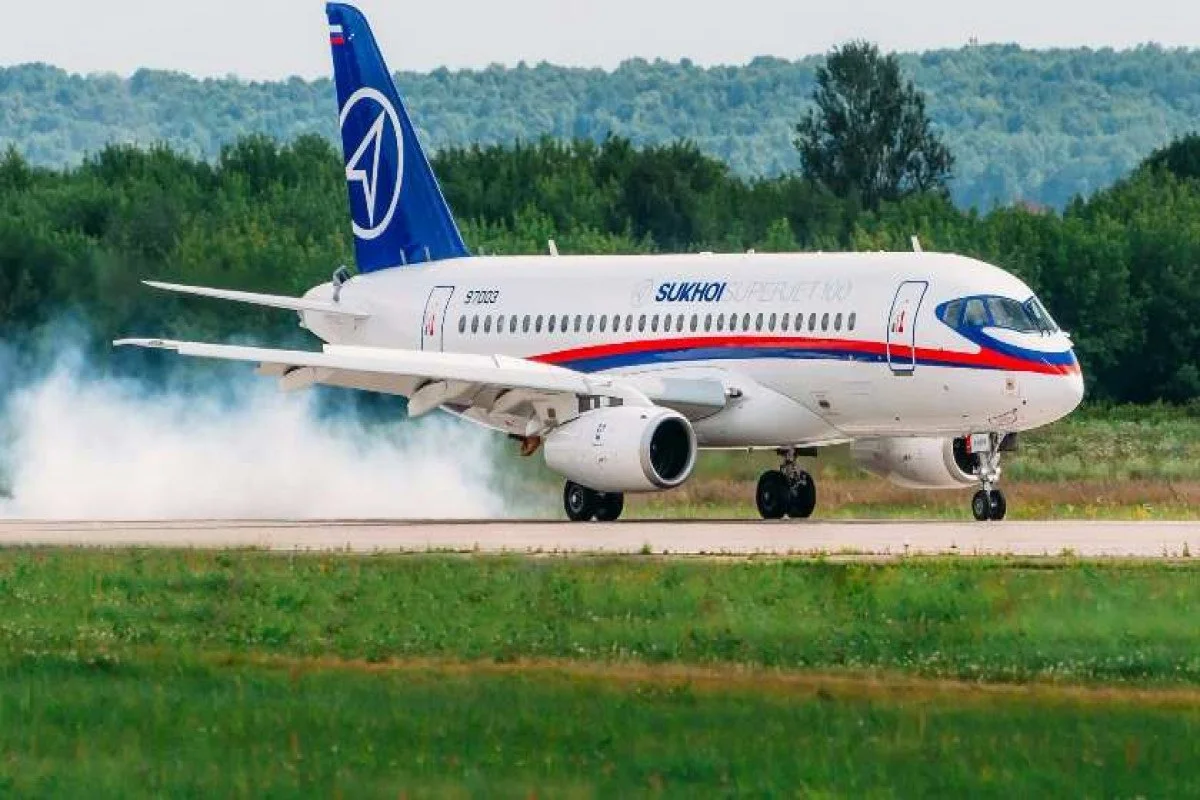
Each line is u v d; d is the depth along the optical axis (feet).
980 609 321.73
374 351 489.26
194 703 256.32
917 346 470.39
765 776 218.79
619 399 482.69
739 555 391.65
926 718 244.42
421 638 305.12
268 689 264.93
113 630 314.96
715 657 288.92
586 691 262.26
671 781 218.18
